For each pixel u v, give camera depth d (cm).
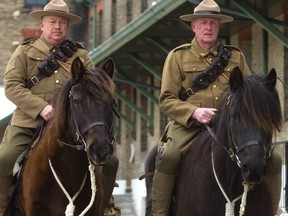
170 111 948
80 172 863
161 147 985
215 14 961
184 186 913
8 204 937
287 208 1544
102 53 2380
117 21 3175
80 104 823
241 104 816
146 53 2291
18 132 945
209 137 909
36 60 960
